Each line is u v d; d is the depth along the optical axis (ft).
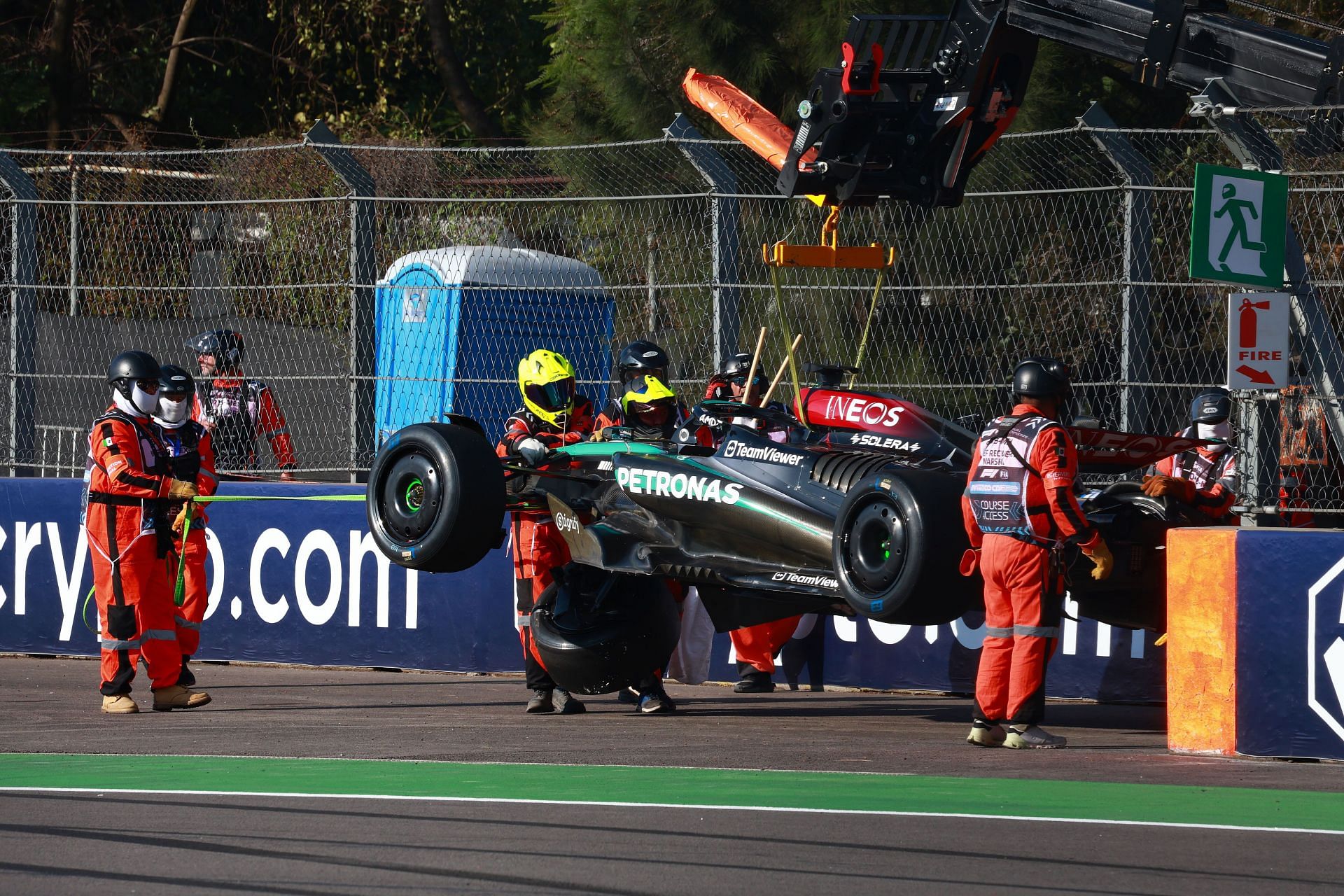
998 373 136.36
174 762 90.74
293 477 152.97
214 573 149.69
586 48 240.32
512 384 147.02
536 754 94.53
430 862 63.31
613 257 148.46
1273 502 122.83
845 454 103.60
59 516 152.56
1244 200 110.42
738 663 136.77
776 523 103.14
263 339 152.87
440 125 355.15
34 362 153.99
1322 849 68.08
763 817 73.10
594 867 62.49
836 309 141.69
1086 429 99.30
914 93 116.26
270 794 78.54
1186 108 218.38
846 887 59.88
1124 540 105.29
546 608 116.78
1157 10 104.78
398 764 90.17
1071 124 207.51
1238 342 113.39
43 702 122.62
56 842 66.85
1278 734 93.25
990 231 150.41
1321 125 102.53
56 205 155.84
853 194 114.83
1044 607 96.78
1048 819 73.67
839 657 133.18
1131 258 126.41
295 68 344.90
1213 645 95.30
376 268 143.43
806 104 114.21
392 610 144.25
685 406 124.26
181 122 374.22
